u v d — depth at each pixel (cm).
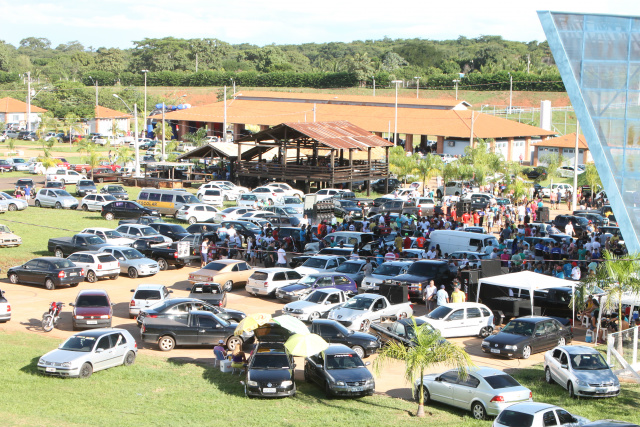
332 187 7056
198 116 12038
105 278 4034
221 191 6394
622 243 4381
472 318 3056
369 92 17862
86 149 9631
